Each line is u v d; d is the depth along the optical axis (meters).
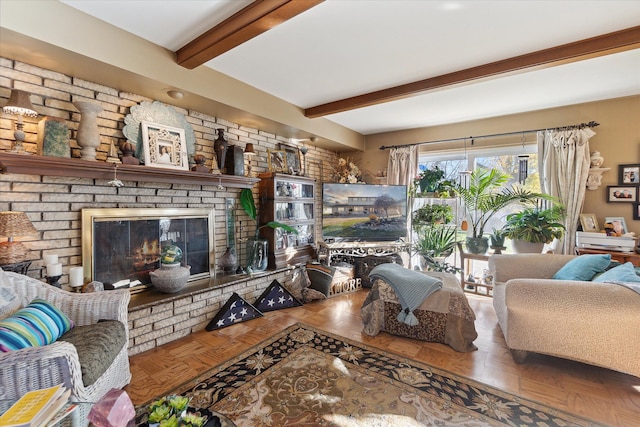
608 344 1.80
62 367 1.26
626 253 2.88
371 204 4.32
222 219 3.35
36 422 0.85
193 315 2.65
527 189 3.79
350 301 3.52
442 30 2.05
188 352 2.27
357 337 2.53
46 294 1.81
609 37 2.07
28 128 2.01
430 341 2.43
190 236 3.01
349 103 3.36
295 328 2.71
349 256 4.23
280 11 1.73
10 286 1.70
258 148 3.72
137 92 2.48
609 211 3.28
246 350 2.29
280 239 3.68
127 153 2.32
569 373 1.99
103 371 1.47
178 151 2.71
